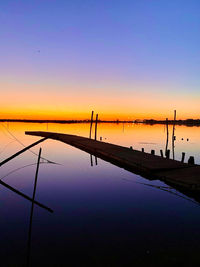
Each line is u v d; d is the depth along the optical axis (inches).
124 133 2738.7
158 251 233.6
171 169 541.6
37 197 414.6
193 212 344.8
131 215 333.4
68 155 978.1
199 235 269.7
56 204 378.3
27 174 614.5
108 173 623.5
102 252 232.7
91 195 426.9
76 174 615.5
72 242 254.4
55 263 215.0
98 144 1143.0
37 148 1242.0
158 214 336.5
